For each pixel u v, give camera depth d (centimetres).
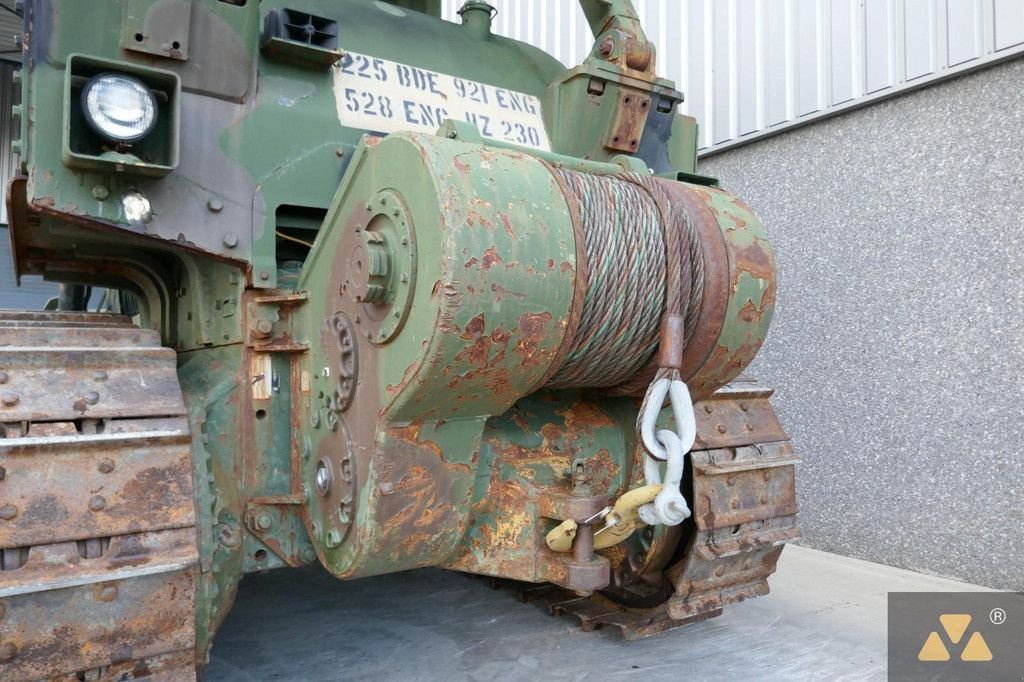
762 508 328
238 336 280
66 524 208
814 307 545
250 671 316
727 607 406
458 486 254
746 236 283
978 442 454
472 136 255
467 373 226
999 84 447
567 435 305
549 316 230
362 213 244
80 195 253
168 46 266
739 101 595
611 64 364
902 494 491
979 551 453
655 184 273
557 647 345
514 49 391
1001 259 445
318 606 399
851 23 517
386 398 230
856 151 521
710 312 273
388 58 335
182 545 220
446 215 212
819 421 539
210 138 276
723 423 331
